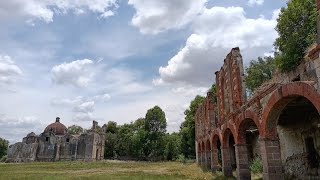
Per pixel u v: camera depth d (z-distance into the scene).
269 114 14.20
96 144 86.69
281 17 21.44
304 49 20.00
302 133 21.14
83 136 85.56
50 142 84.94
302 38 20.08
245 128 19.61
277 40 22.16
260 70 41.78
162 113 88.06
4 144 112.25
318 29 10.44
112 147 97.81
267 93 14.46
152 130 86.69
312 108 17.25
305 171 20.91
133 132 96.06
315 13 19.27
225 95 25.72
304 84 10.96
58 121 94.25
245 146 19.77
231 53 23.05
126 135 94.25
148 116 87.38
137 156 87.75
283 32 21.28
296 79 21.67
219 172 29.61
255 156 32.56
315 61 10.36
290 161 23.27
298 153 21.91
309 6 20.09
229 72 23.58
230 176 24.61
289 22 20.77
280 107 13.75
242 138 19.83
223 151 25.17
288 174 23.41
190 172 32.41
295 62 20.88
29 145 83.56
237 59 22.11
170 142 85.62
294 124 22.08
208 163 36.28
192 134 62.44
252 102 16.64
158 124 86.88
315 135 19.45
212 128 32.69
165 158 84.62
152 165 53.53
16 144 85.56
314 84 10.46
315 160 19.77
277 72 25.44
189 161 59.72
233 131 21.03
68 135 86.12
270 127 14.55
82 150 84.06
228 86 24.06
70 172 36.44
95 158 85.31
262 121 15.00
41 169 43.12
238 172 19.44
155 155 84.88
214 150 31.27
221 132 25.91
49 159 83.19
